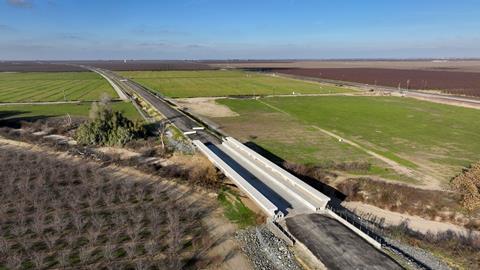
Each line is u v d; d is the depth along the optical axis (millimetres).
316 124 68750
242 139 57844
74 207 33781
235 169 42125
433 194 36969
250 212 34562
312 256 26188
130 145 53625
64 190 37719
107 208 34375
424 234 31234
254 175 40375
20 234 29453
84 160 48312
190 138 55375
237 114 78500
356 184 39500
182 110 81438
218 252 28234
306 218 30875
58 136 60219
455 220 33594
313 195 33812
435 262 26000
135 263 26188
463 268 25391
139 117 73312
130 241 28891
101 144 54469
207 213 34656
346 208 35750
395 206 35906
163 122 67125
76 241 28719
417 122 70625
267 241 28953
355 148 53219
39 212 32750
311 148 53219
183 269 25891
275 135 60469
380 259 25141
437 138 58656
